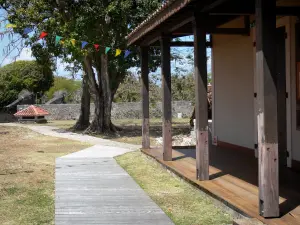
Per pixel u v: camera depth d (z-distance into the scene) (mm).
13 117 32312
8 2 16594
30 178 8352
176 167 8117
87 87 21828
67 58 17812
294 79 7293
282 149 7898
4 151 13055
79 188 7316
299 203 5184
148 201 6297
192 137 14156
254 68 8883
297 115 7242
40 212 5832
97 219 5391
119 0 16094
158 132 20047
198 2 6207
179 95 32500
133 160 10469
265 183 4605
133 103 33062
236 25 9898
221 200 5621
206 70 6676
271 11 4535
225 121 10734
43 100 39969
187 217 5391
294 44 7238
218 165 8039
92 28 16359
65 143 15438
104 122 19641
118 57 18094
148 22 8055
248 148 9469
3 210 5980
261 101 4605
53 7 17047
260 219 4590
